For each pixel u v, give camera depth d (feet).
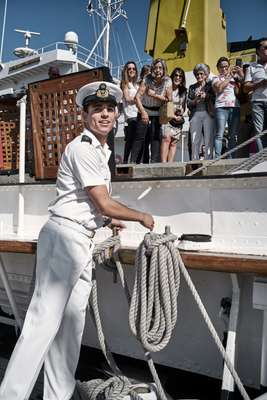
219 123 15.76
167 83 15.57
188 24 26.40
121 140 25.35
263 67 15.34
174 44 26.96
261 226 8.08
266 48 15.24
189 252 8.16
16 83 35.17
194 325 9.33
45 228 8.08
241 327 8.63
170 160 16.74
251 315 8.52
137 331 7.80
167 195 9.30
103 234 10.30
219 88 15.70
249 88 15.65
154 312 7.85
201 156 17.56
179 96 17.21
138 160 15.96
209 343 9.17
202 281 9.10
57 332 8.18
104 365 10.82
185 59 26.48
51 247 7.91
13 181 13.93
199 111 16.62
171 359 9.73
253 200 8.17
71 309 8.02
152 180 9.42
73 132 11.05
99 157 7.91
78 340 8.16
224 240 8.50
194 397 9.31
